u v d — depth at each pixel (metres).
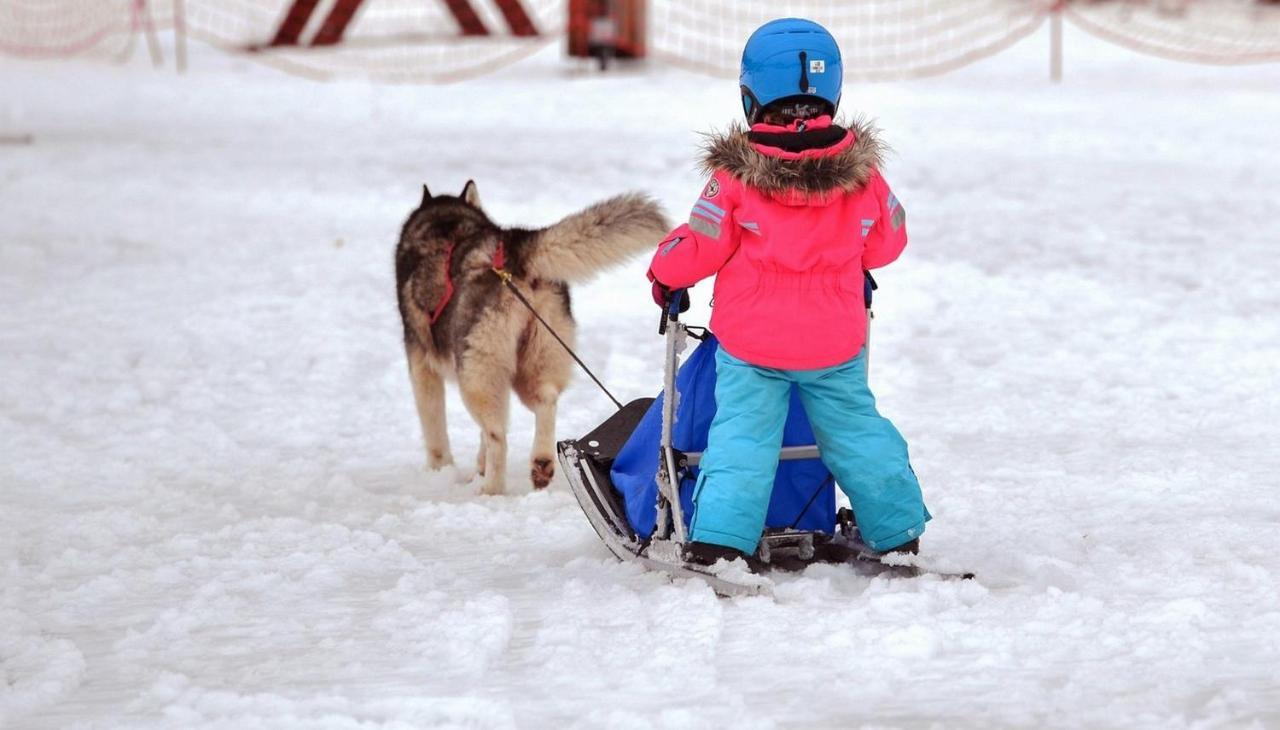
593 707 9.27
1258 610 10.68
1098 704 9.02
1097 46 79.19
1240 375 20.20
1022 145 46.28
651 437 12.73
